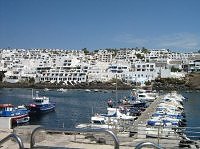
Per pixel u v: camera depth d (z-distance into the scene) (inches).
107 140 535.2
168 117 1924.2
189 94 5708.7
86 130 205.2
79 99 4574.3
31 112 2812.5
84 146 511.8
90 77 7126.0
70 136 581.6
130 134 701.3
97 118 1734.7
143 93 3472.0
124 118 1803.6
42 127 218.2
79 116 2792.8
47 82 7130.9
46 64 7706.7
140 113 2169.0
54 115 2878.9
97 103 3969.0
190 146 651.5
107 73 7145.7
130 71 7042.3
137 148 191.9
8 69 7677.2
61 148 222.7
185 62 7785.4
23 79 7293.3
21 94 5393.7
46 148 223.9
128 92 5876.0
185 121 2313.0
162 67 7234.3
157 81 6560.0
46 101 3026.6
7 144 479.2
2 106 2367.1
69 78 7180.1
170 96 3528.5
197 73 7121.1
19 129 512.4
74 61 7760.8
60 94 5565.9
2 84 6919.3
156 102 2960.1
